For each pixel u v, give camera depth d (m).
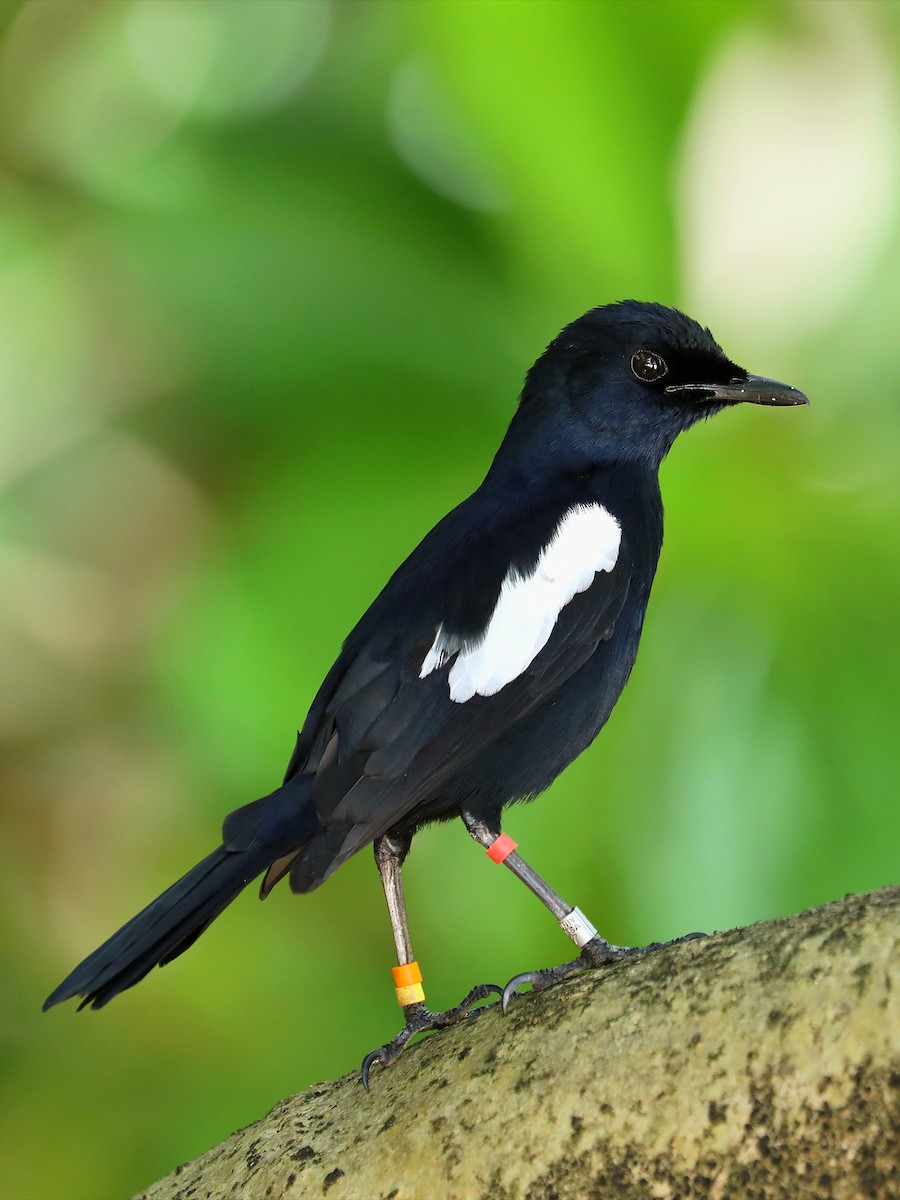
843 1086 5.57
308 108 12.55
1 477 13.45
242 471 12.38
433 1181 6.16
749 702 10.54
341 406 11.35
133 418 13.23
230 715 10.73
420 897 10.93
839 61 12.77
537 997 6.65
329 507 11.05
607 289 11.60
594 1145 5.91
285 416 11.37
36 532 13.69
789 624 10.63
